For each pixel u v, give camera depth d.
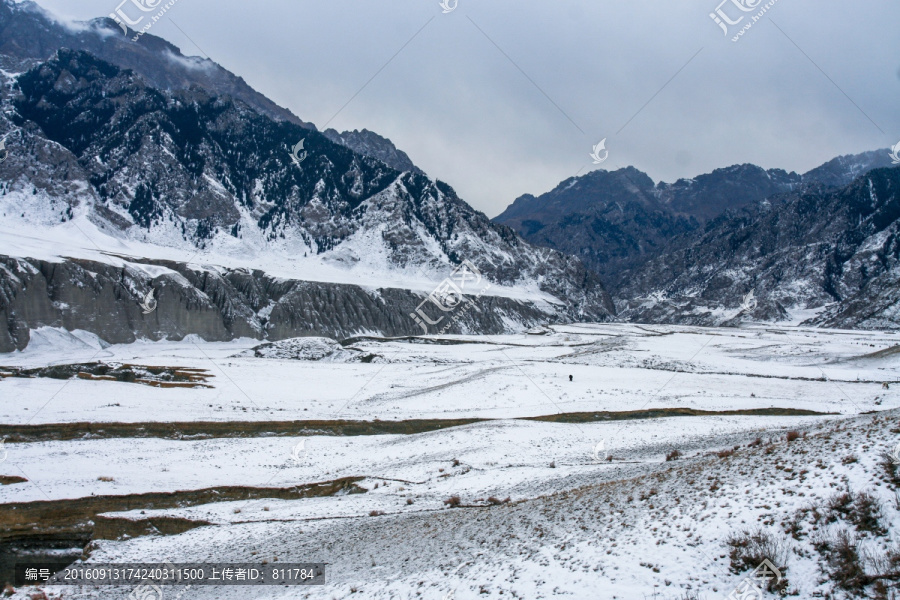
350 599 18.86
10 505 31.34
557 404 56.91
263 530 29.38
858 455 18.45
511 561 18.44
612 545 17.62
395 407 58.88
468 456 39.94
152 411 51.03
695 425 46.59
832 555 14.63
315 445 45.78
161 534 30.44
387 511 30.55
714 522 17.30
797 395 61.84
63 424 45.84
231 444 45.28
